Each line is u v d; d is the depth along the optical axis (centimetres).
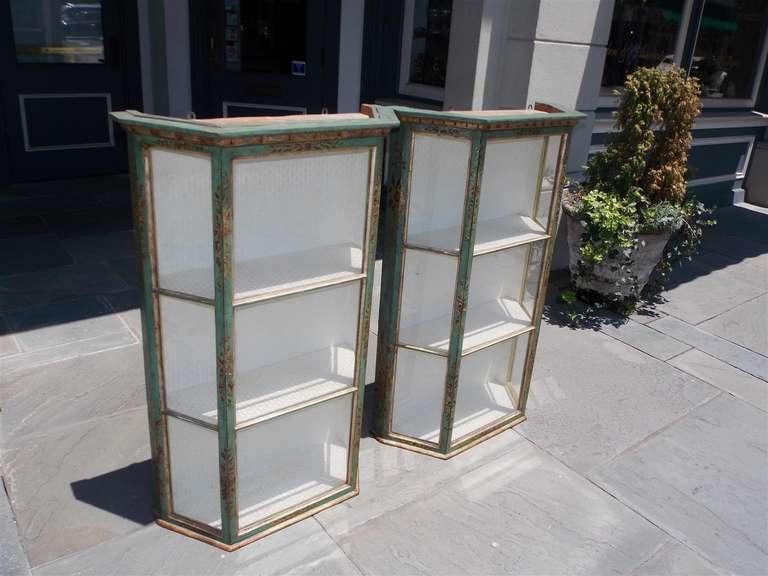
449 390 294
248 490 267
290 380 257
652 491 298
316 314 266
